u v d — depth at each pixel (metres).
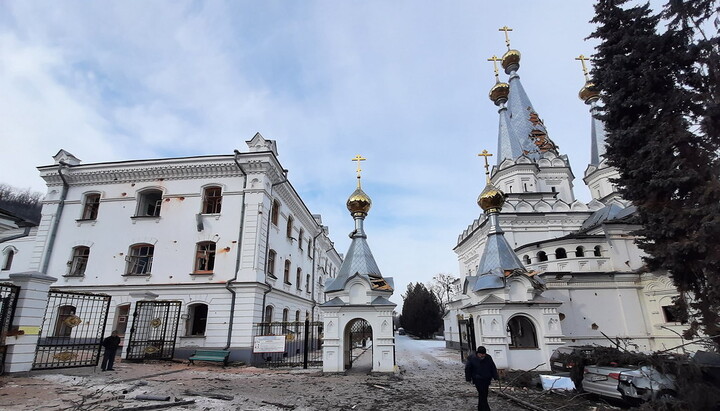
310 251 34.41
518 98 37.06
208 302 20.11
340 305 16.20
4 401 8.84
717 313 9.34
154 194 24.36
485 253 18.05
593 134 34.25
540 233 27.56
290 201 27.19
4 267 24.34
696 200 9.66
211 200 22.77
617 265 21.91
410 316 58.66
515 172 32.47
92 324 20.69
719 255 8.88
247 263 20.45
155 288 20.73
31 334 12.59
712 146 9.69
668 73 10.64
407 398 11.12
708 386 8.50
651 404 8.68
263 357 19.47
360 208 19.23
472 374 8.95
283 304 24.98
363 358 24.33
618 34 11.39
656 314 20.22
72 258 22.38
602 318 20.47
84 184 23.73
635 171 10.55
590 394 11.07
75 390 10.45
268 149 22.44
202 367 17.38
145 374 14.10
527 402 10.32
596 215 26.61
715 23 9.74
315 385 13.02
